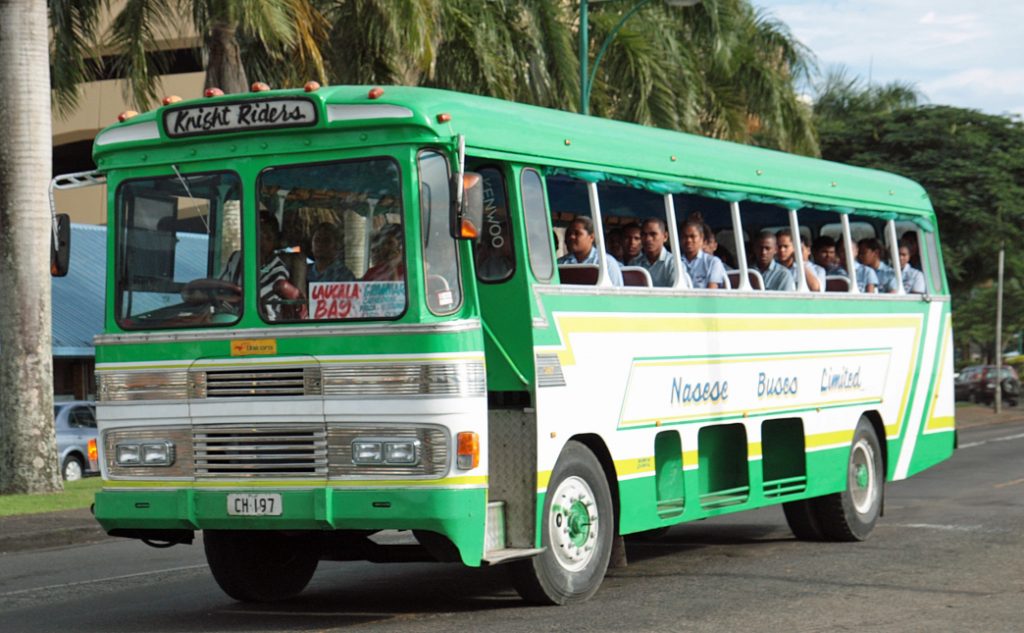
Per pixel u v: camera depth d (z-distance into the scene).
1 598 11.91
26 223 20.50
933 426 16.52
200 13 22.53
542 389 10.30
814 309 14.11
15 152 20.38
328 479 9.56
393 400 9.41
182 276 10.04
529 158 10.41
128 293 10.21
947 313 16.98
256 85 10.08
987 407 55.28
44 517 18.00
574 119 11.19
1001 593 10.76
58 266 10.45
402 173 9.50
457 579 12.18
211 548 10.88
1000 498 18.48
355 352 9.51
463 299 9.60
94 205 43.56
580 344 10.78
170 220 10.13
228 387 9.82
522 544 10.21
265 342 9.72
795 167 14.01
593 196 11.18
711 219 13.83
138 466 10.08
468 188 9.48
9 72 20.33
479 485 9.49
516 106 10.56
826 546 14.16
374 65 24.98
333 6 25.19
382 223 9.53
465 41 26.59
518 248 10.28
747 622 9.63
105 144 10.30
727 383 12.67
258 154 9.85
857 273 15.32
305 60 23.70
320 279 9.66
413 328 9.38
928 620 9.63
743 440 12.95
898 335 15.73
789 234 13.94
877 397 15.25
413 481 9.38
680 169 12.14
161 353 10.02
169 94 40.47
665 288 11.86
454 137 9.59
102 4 24.08
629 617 9.91
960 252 45.03
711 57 33.75
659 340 11.73
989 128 45.34
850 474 14.62
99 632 9.91
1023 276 50.69
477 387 9.52
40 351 20.66
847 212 14.84
